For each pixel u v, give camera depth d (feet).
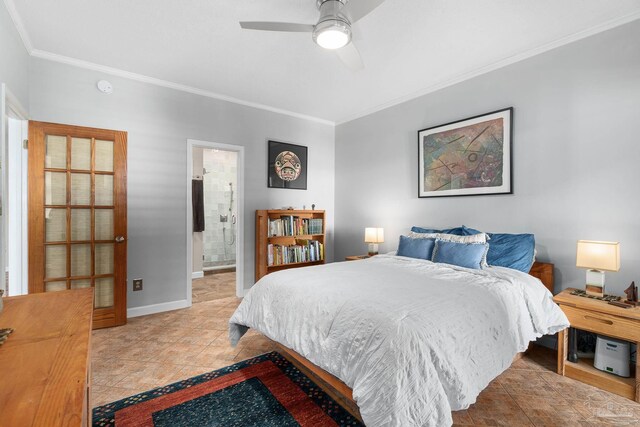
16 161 9.09
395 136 13.43
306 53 9.43
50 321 3.72
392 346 4.65
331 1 6.29
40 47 9.11
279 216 14.55
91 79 10.20
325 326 5.80
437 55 9.47
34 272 9.12
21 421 1.93
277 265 13.75
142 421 5.58
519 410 6.01
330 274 7.98
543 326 7.00
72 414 2.02
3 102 6.84
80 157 9.93
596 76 7.97
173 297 11.89
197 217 18.67
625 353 6.66
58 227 9.64
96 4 7.14
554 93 8.71
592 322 6.82
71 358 2.81
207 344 8.84
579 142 8.25
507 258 8.61
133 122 11.00
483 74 10.33
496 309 6.15
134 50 9.29
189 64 10.18
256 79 11.34
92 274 10.05
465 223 10.82
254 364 7.73
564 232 8.51
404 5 7.09
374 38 8.51
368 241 13.15
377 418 4.37
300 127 15.49
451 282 7.23
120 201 10.34
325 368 5.58
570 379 7.13
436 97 11.80
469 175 10.62
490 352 5.58
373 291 6.32
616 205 7.66
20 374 2.50
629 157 7.47
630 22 7.43
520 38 8.51
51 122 9.45
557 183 8.65
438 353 4.69
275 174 14.62
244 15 7.57
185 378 7.04
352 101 13.56
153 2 7.08
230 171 21.97
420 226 12.35
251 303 7.88
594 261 7.23
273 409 5.98
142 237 11.21
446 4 7.06
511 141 9.53
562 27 7.98
